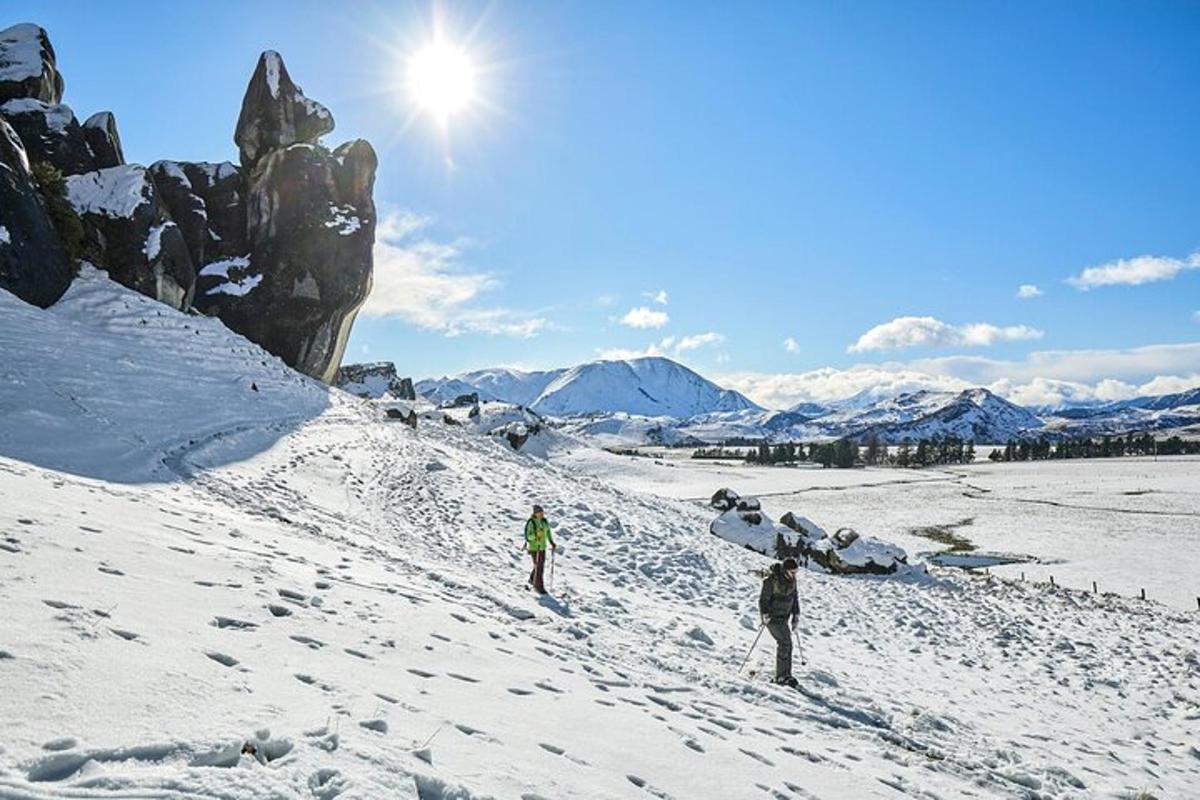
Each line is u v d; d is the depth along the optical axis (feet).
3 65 151.53
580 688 24.31
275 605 23.73
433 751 14.78
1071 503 285.02
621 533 91.04
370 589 31.73
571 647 32.55
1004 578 132.67
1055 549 179.32
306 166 187.32
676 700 27.43
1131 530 207.41
